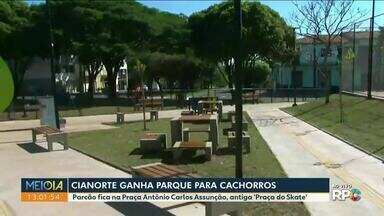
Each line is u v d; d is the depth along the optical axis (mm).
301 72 62719
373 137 15867
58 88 58656
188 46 47531
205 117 14570
